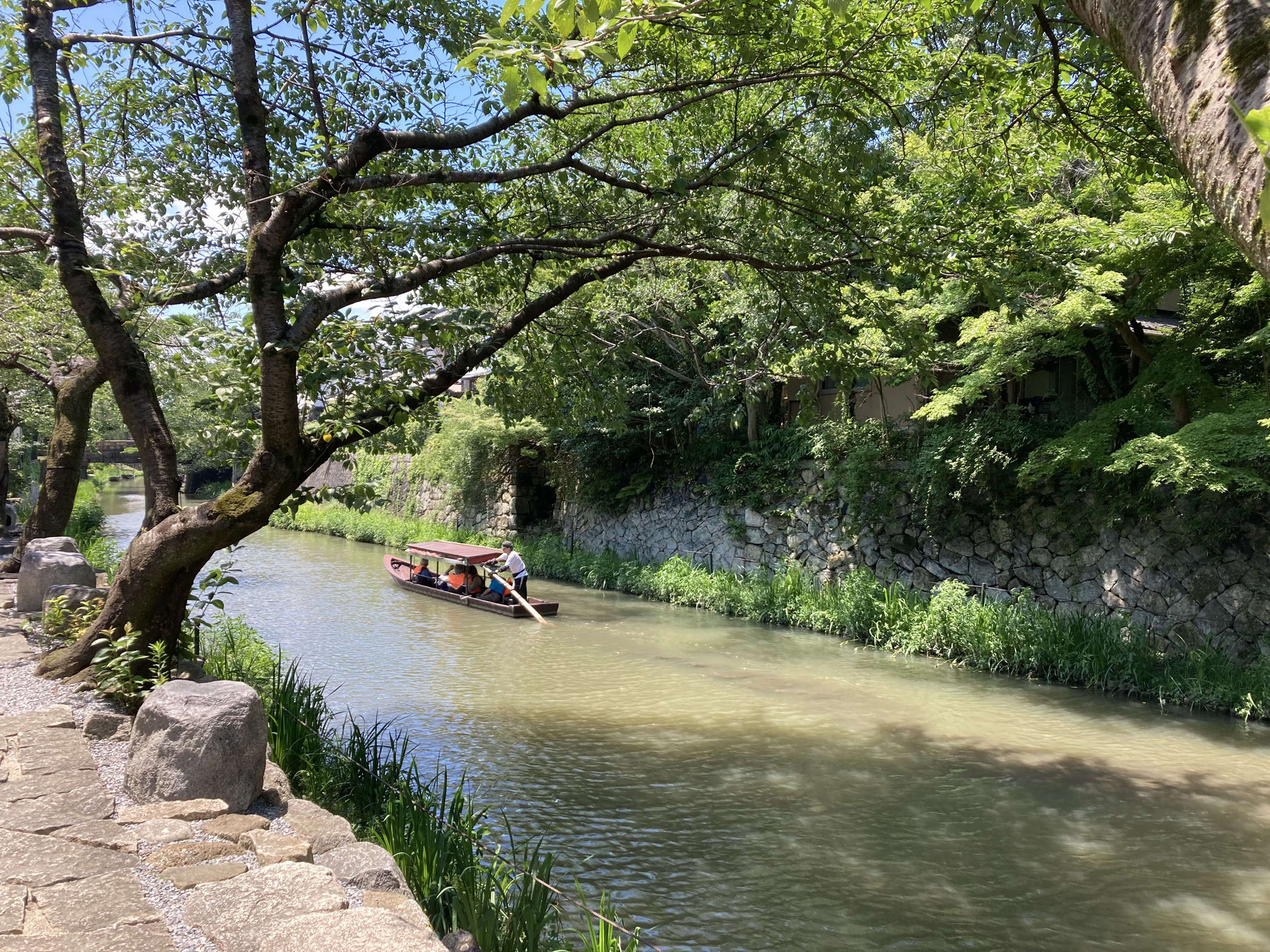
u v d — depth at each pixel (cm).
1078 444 1182
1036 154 765
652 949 541
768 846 718
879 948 571
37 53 648
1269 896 647
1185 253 1054
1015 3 612
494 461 2698
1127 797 836
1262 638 1109
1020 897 642
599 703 1138
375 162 741
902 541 1612
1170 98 183
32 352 1184
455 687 1212
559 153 799
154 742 405
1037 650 1272
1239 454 1011
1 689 561
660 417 2098
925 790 847
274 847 353
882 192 817
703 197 677
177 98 781
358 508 596
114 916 289
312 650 1428
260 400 587
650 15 296
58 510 1086
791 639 1553
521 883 526
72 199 636
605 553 2286
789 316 837
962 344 1365
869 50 651
